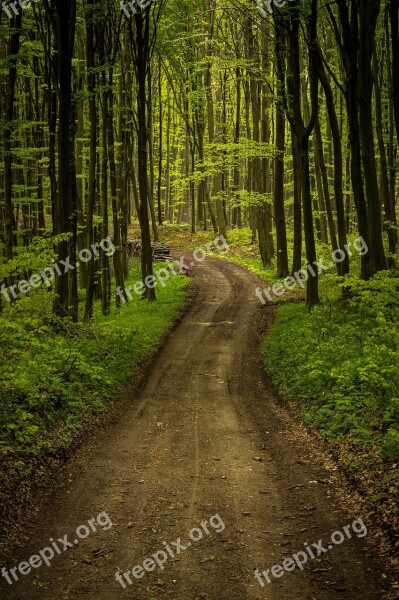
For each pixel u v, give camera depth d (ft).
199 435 32.55
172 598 16.26
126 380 44.80
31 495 23.11
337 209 62.39
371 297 40.14
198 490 24.20
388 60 68.44
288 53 72.23
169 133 185.57
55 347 40.52
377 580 16.38
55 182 60.13
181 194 186.60
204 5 124.06
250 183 134.72
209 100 136.56
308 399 35.45
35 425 28.55
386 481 21.30
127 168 88.84
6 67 49.14
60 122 48.60
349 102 54.08
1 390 30.66
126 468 27.04
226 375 49.24
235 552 18.79
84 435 31.42
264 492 23.76
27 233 81.30
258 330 67.67
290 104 71.41
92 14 55.57
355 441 25.77
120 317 75.56
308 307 67.10
